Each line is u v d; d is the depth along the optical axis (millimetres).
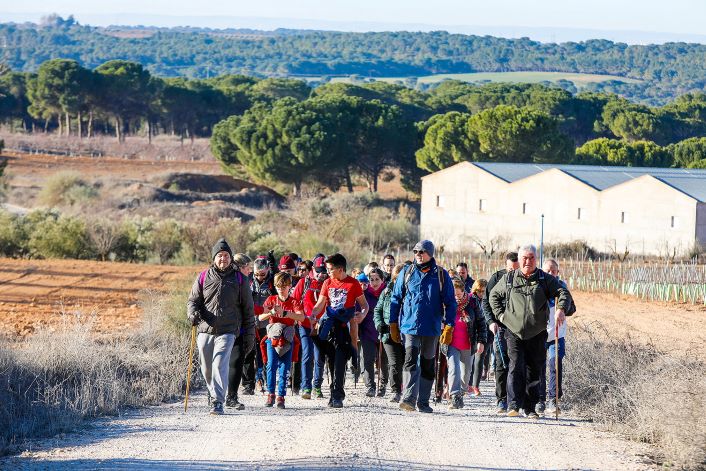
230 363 31031
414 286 29562
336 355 32062
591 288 88688
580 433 26797
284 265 35938
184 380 37688
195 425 27344
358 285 32531
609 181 149125
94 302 64875
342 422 26797
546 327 28969
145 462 21469
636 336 54844
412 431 25797
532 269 28469
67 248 98312
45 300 65000
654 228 134375
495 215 161375
